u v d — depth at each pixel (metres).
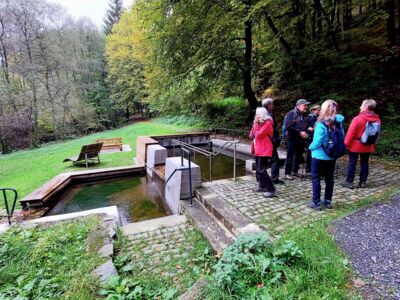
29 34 17.69
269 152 3.93
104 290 2.23
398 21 9.80
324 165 3.36
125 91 28.03
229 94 16.22
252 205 3.76
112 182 7.09
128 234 3.53
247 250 2.34
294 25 9.44
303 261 2.16
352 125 3.94
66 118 22.09
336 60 8.95
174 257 2.90
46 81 19.56
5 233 3.47
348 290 1.84
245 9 8.59
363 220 2.92
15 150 18.58
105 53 27.58
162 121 21.78
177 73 11.10
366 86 8.17
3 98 16.94
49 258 2.84
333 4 9.33
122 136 15.28
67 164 8.73
